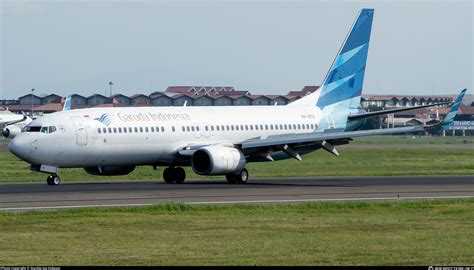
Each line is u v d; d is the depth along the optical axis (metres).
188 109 176.75
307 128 188.88
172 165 172.88
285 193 140.88
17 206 119.19
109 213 108.81
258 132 182.12
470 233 93.00
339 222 102.06
